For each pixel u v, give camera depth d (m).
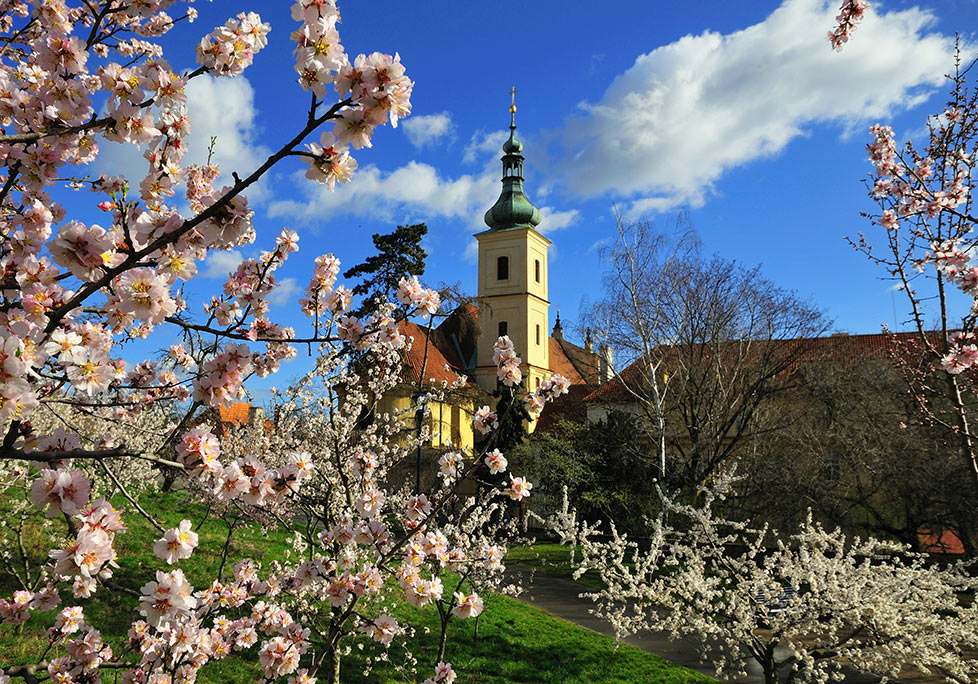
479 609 4.58
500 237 52.28
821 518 20.58
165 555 2.68
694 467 23.92
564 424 32.03
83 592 2.52
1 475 7.64
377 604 9.53
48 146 2.80
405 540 4.59
